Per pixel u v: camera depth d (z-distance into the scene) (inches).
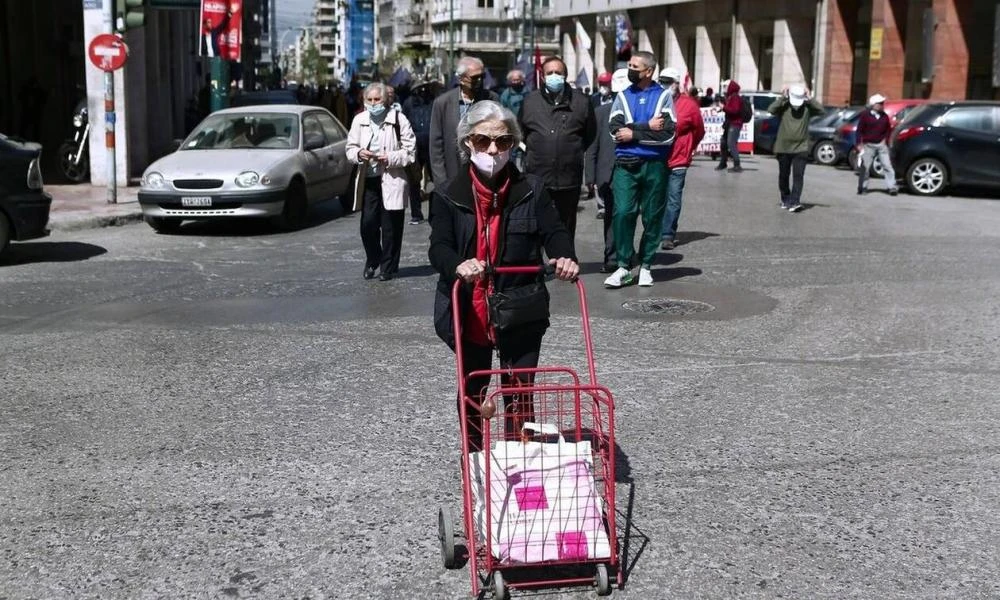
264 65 3459.6
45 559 182.4
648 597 167.9
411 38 5516.7
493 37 4827.8
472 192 185.0
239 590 170.9
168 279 455.8
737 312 386.3
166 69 1379.2
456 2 4808.1
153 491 212.5
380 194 446.9
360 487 214.2
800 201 804.0
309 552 184.4
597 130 457.7
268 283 446.3
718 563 180.4
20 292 422.6
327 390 283.3
